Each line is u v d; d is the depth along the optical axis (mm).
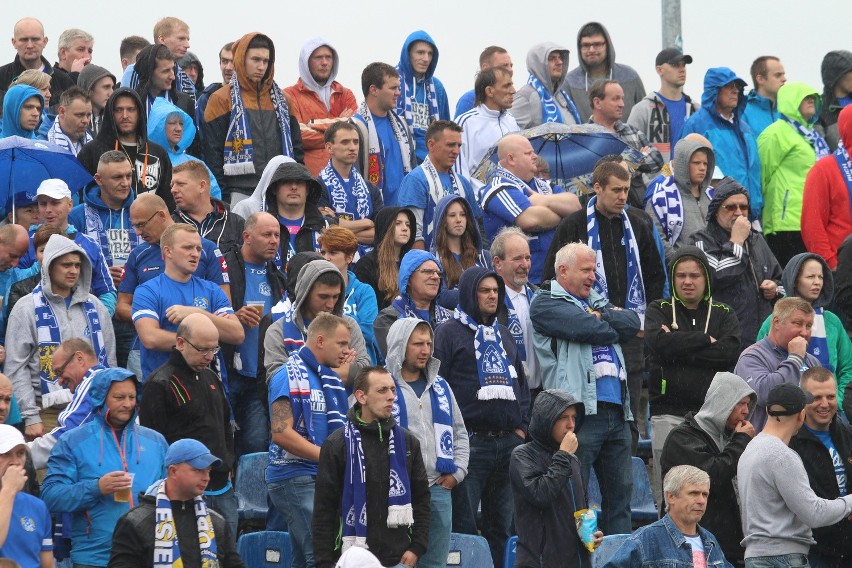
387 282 47938
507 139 53156
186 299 43250
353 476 35750
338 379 38938
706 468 40406
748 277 50656
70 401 39969
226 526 35219
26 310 42750
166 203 51344
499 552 42406
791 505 38656
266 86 55719
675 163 54781
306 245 48812
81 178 49906
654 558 36938
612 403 43531
